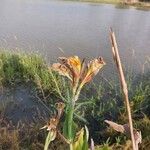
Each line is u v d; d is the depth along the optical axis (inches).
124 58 341.1
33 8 700.0
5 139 147.9
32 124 168.7
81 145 52.2
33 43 382.3
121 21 627.8
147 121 159.8
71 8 759.1
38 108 195.0
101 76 251.0
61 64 47.3
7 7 687.1
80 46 390.6
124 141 150.2
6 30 454.3
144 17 705.0
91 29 523.5
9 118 180.7
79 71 47.7
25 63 244.7
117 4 938.1
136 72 271.6
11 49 338.3
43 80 223.0
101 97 206.2
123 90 27.1
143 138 152.3
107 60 319.6
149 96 200.2
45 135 155.4
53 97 207.8
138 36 494.3
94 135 166.7
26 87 222.1
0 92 214.2
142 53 378.9
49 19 581.0
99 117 181.0
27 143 151.0
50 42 397.7
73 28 516.7
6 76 230.7
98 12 729.6
